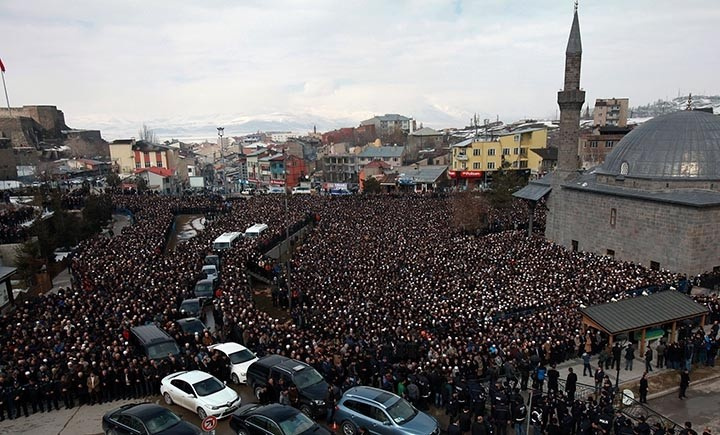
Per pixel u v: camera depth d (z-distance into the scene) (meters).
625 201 45.69
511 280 35.53
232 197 92.50
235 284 34.97
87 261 40.78
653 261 43.28
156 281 35.16
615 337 27.31
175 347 24.28
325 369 21.44
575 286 33.47
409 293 32.78
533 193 55.94
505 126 178.00
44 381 20.42
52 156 126.19
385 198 79.81
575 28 52.16
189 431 16.55
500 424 18.27
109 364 21.75
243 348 23.73
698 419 20.61
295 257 45.25
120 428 16.83
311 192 96.69
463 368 21.55
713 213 39.75
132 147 126.44
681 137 44.03
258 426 16.69
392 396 18.06
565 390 21.52
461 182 106.25
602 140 105.94
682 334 26.97
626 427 17.31
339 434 18.27
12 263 45.56
